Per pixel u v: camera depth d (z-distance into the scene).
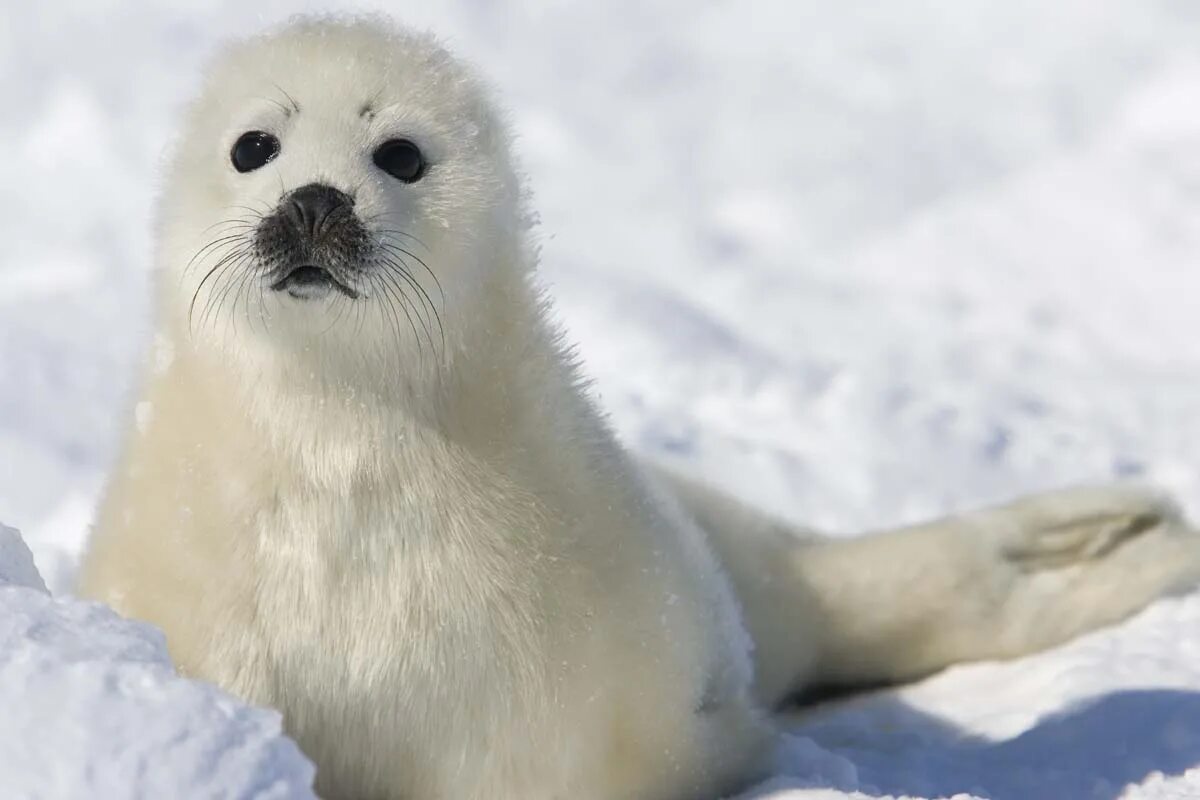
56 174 26.28
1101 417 17.34
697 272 23.02
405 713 7.76
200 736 5.70
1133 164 25.77
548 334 8.47
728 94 30.44
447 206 7.98
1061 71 29.86
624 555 8.06
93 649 6.26
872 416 16.77
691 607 8.38
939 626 11.27
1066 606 11.33
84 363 18.20
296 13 9.30
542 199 26.09
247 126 8.01
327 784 7.91
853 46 31.75
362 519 7.73
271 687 7.73
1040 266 23.08
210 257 7.83
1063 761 8.76
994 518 11.59
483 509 7.81
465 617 7.71
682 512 9.88
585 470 8.20
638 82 30.94
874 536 11.55
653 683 7.94
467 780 7.86
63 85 29.20
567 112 29.61
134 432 8.34
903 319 21.06
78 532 13.67
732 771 8.31
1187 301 21.70
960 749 9.27
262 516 7.73
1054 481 15.40
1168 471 15.45
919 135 28.50
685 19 33.25
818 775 8.39
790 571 11.21
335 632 7.71
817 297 21.94
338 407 7.74
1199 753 8.56
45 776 5.55
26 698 5.80
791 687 11.29
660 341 18.70
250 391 7.79
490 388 8.02
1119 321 21.22
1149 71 29.23
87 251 23.17
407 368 7.78
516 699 7.74
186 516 7.80
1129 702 9.44
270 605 7.70
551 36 32.66
